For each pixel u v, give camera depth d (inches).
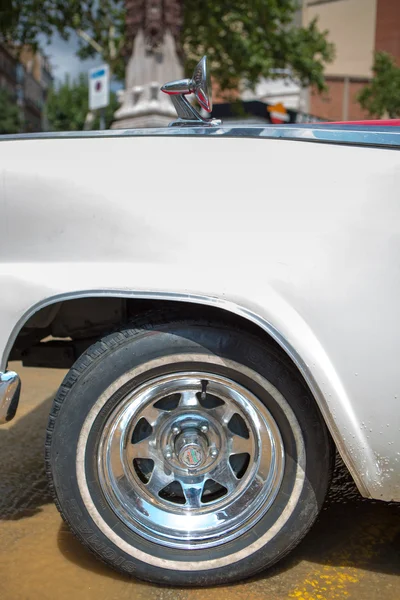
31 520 72.9
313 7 1074.7
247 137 55.7
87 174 57.0
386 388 52.8
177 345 56.3
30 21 506.3
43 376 138.0
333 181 53.9
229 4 496.7
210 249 54.8
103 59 588.7
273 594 57.4
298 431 56.5
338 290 53.1
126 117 287.4
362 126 55.1
